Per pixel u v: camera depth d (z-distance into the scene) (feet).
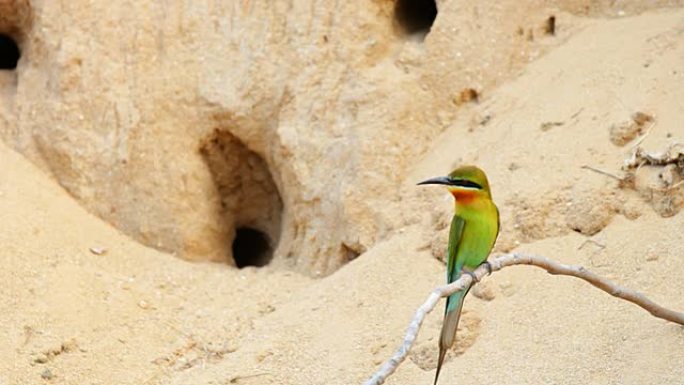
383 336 36.14
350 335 36.65
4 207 42.91
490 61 43.75
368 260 39.65
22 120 47.91
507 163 39.65
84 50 47.55
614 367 31.48
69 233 43.24
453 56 43.98
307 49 45.47
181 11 47.42
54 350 37.32
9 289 39.37
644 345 31.76
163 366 37.52
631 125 38.19
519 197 37.88
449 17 44.39
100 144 46.62
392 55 45.03
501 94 42.98
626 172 36.88
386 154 42.91
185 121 46.62
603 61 41.60
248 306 40.45
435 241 38.60
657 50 40.86
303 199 44.04
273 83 45.75
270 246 48.98
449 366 34.04
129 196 46.14
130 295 40.60
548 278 35.65
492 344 34.14
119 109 46.70
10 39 51.34
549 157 39.01
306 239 43.78
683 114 37.86
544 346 33.22
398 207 41.81
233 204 48.21
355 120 43.78
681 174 35.88
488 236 33.19
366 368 35.22
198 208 46.34
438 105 43.91
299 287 41.52
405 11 46.55
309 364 36.06
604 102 39.91
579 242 36.40
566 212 37.17
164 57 47.14
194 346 38.42
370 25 45.11
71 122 46.98
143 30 47.42
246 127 46.11
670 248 34.68
